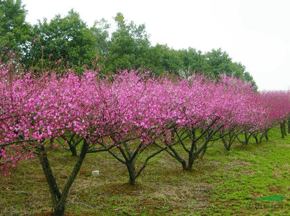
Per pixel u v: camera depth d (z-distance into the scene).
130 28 35.03
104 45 38.34
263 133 19.48
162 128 8.66
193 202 7.99
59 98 6.45
